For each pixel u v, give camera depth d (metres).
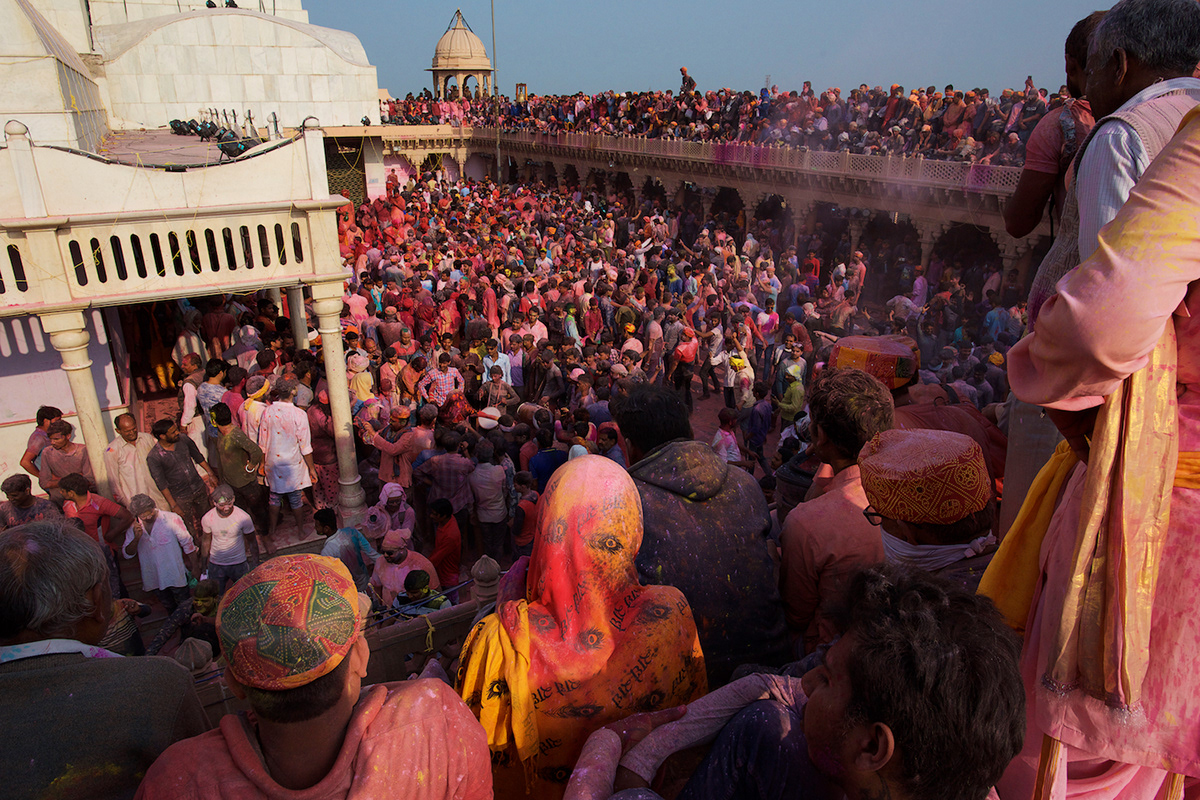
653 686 1.80
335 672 1.28
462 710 1.51
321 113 28.12
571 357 11.06
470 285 16.05
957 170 17.47
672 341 12.49
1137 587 1.23
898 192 19.31
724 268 17.84
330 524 6.82
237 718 1.38
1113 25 1.48
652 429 2.48
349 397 9.69
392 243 22.58
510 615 1.85
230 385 9.14
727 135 26.05
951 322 13.68
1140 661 1.25
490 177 42.38
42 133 11.52
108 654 1.77
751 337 13.82
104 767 1.60
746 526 2.28
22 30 11.07
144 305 12.66
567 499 1.84
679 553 2.16
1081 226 1.46
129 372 11.90
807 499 2.70
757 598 2.24
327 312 8.41
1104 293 1.04
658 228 22.41
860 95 21.78
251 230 7.86
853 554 2.14
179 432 7.73
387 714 1.40
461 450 8.78
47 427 7.38
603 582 1.82
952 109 18.48
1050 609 1.40
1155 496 1.21
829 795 1.35
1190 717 1.25
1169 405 1.18
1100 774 1.46
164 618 7.04
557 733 1.79
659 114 29.78
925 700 1.03
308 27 27.92
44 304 7.01
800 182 22.31
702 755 1.74
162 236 7.46
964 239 21.64
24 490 6.24
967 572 1.94
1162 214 1.03
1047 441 2.50
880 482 1.96
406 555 5.89
